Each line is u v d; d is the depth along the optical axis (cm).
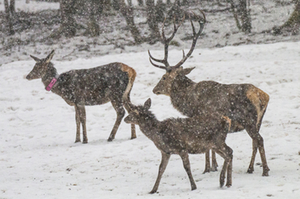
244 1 8238
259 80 4475
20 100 4541
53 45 8288
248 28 8250
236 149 2623
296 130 2916
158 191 1902
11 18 9775
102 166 2536
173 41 7862
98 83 3191
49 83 3256
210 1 10475
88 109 4138
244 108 2108
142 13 9925
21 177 2394
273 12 9281
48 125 3797
